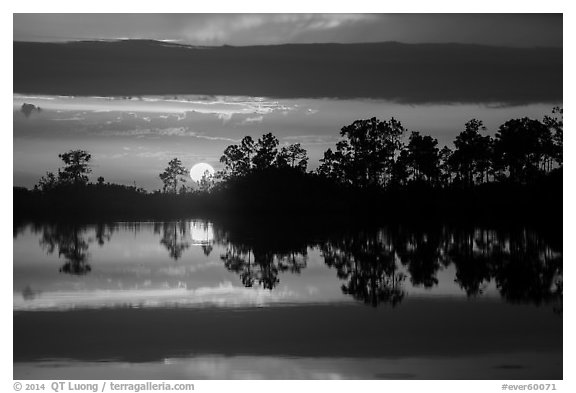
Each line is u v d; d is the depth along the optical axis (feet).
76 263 128.77
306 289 96.58
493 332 70.38
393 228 230.68
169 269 119.14
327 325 73.67
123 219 328.90
